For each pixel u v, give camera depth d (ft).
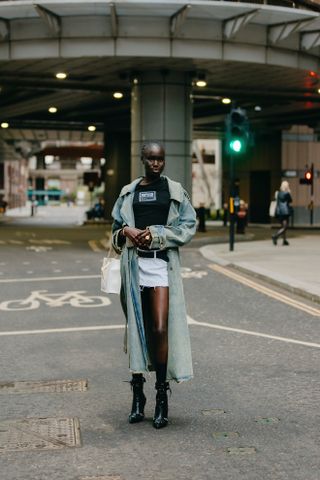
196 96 99.66
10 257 61.11
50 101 113.29
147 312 16.21
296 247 69.10
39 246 75.31
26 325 29.35
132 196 16.19
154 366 16.22
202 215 103.55
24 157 258.37
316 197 150.00
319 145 149.38
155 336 15.75
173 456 13.97
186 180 78.28
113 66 75.97
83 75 82.43
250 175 155.63
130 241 15.90
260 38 72.59
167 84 77.41
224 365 22.02
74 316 31.53
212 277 45.73
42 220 183.83
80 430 15.69
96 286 41.78
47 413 17.04
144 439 15.03
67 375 20.89
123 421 16.38
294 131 146.92
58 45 70.08
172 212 15.99
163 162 16.15
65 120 140.97
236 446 14.55
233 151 61.52
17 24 70.49
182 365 15.89
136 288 15.80
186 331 16.08
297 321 30.01
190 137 79.05
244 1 71.26
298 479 12.75
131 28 69.15
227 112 122.93
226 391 18.95
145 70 77.77
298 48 75.36
